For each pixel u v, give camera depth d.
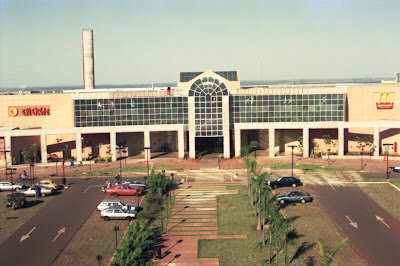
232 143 135.12
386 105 130.88
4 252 61.62
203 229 68.81
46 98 133.62
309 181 96.56
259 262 57.00
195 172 109.06
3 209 80.50
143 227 57.00
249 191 86.81
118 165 120.06
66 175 107.69
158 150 141.25
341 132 125.69
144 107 127.75
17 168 118.44
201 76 124.00
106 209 74.00
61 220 74.00
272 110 127.50
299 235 65.12
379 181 95.31
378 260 56.97
